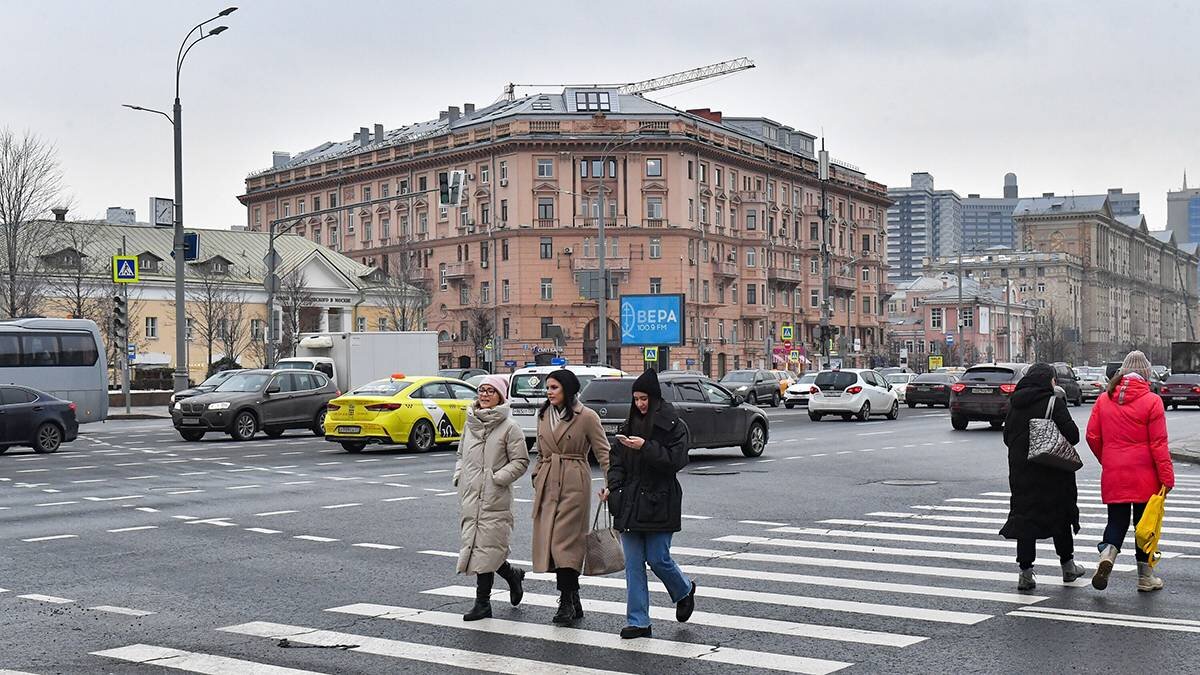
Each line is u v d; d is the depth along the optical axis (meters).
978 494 17.64
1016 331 166.25
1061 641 8.10
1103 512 15.12
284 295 80.06
